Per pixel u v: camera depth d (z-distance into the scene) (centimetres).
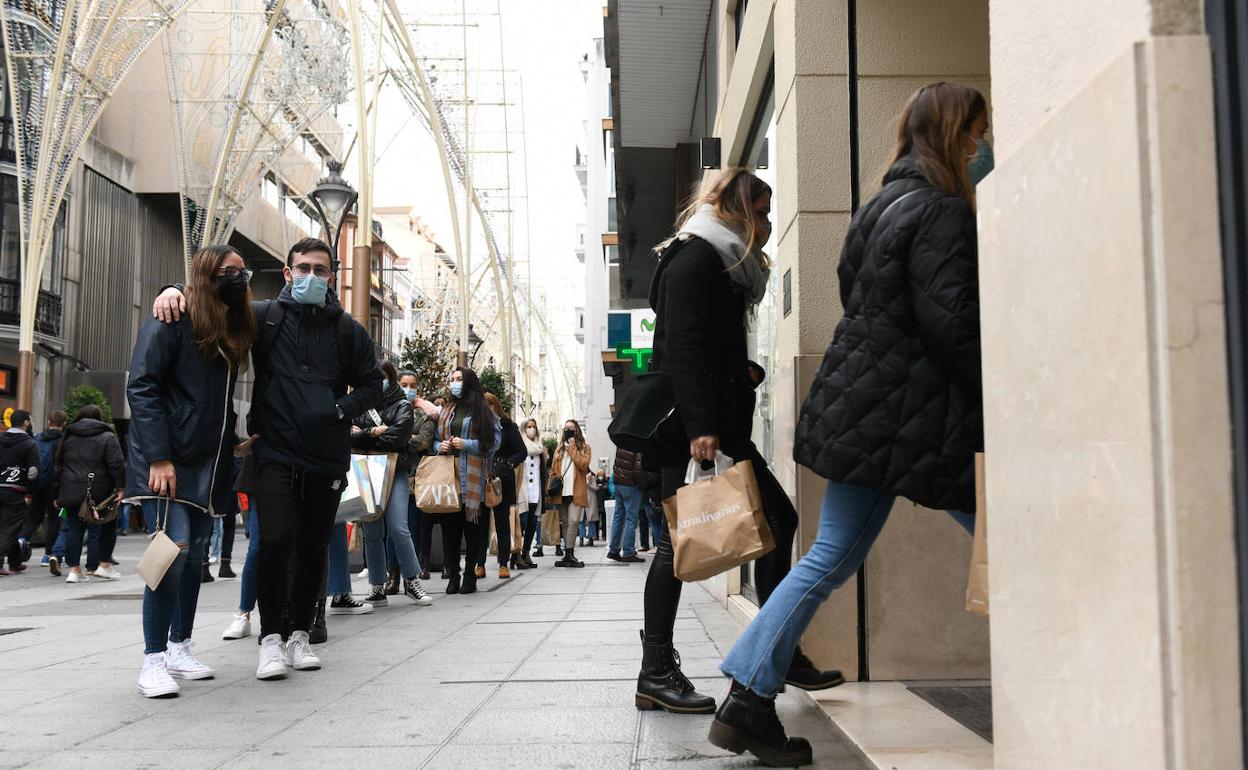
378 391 532
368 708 400
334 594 787
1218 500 154
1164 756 153
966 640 421
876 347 274
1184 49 160
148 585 437
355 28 1866
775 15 519
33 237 2236
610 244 3744
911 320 272
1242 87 154
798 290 440
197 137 3312
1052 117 192
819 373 289
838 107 447
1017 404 208
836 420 278
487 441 934
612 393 4194
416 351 3061
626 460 1397
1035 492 199
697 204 382
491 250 3888
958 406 268
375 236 6494
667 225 2569
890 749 297
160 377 456
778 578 373
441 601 876
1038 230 198
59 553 1348
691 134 1838
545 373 8788
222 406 472
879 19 450
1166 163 158
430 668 498
